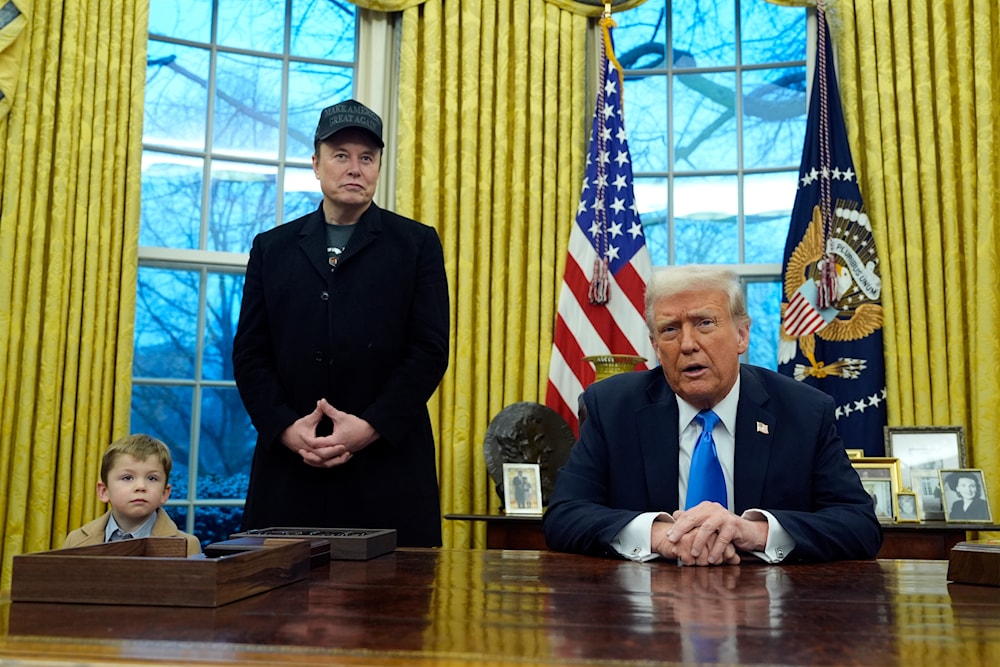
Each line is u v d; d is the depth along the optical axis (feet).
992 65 12.89
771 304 13.91
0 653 2.25
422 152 13.51
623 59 14.82
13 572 3.14
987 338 12.23
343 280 7.65
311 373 7.56
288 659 2.19
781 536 5.02
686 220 14.35
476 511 12.76
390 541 5.28
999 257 12.53
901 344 12.53
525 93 13.69
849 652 2.37
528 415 12.14
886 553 10.07
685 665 2.19
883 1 13.19
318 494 7.30
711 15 14.69
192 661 2.16
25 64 12.09
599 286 13.00
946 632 2.70
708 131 14.48
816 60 13.29
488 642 2.45
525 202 13.56
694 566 4.77
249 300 7.97
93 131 12.31
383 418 7.29
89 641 2.41
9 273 11.73
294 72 14.34
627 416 6.26
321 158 7.82
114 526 9.20
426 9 13.80
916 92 13.01
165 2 13.82
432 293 7.91
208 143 13.83
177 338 13.35
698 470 5.97
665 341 6.03
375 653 2.26
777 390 6.21
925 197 12.75
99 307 12.06
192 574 3.07
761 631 2.69
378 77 14.10
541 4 13.83
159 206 13.47
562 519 5.75
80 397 11.82
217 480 13.26
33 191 12.04
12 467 11.51
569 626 2.75
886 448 11.82
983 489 10.56
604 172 13.41
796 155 14.12
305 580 3.90
